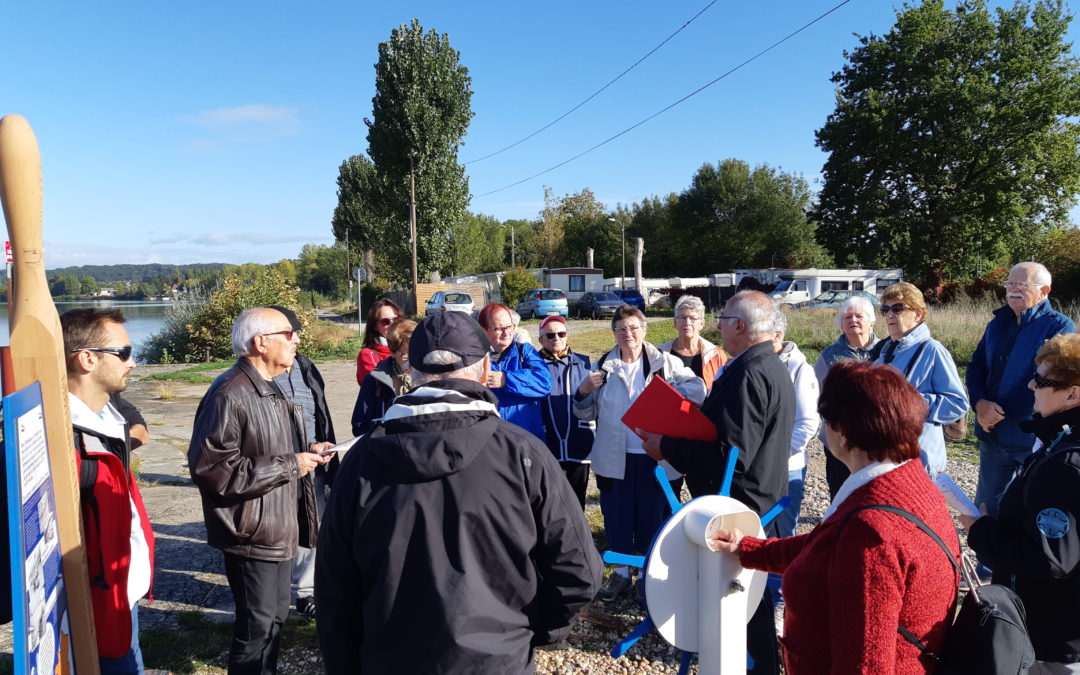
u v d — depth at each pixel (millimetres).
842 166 31875
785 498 2510
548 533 1670
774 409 2607
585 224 60812
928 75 29891
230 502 2555
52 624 1660
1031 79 29250
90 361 2252
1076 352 2051
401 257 33406
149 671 3211
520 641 1640
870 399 1598
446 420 1616
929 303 24500
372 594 1597
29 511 1517
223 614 3846
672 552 1965
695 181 50562
